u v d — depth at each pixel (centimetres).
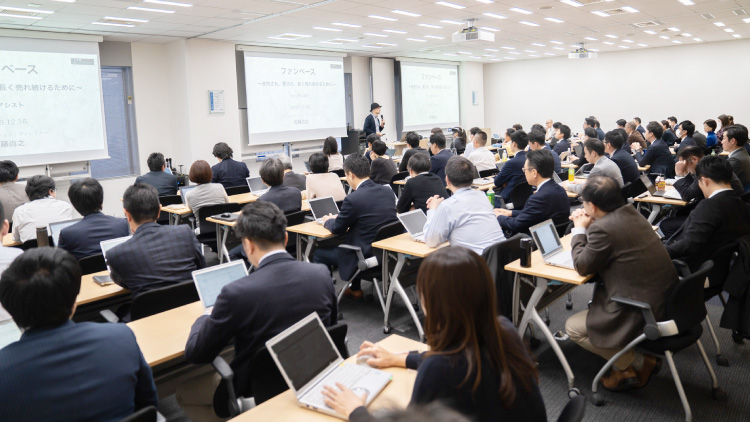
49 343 132
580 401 136
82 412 133
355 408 140
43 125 794
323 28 873
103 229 312
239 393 187
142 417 135
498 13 814
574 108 1594
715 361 306
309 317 170
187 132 956
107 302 286
